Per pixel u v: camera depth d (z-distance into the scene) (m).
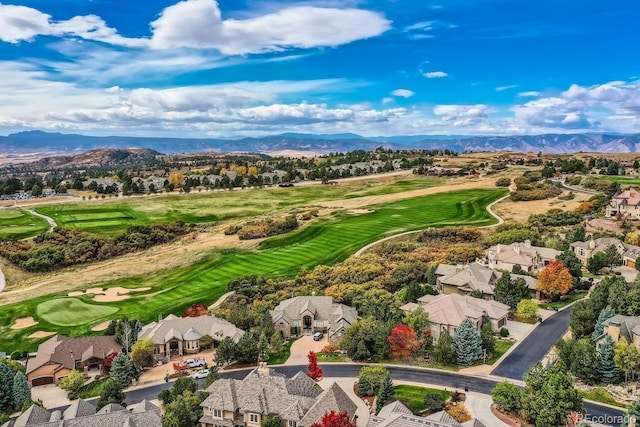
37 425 60.03
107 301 132.50
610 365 71.31
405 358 85.38
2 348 106.56
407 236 167.38
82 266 180.88
